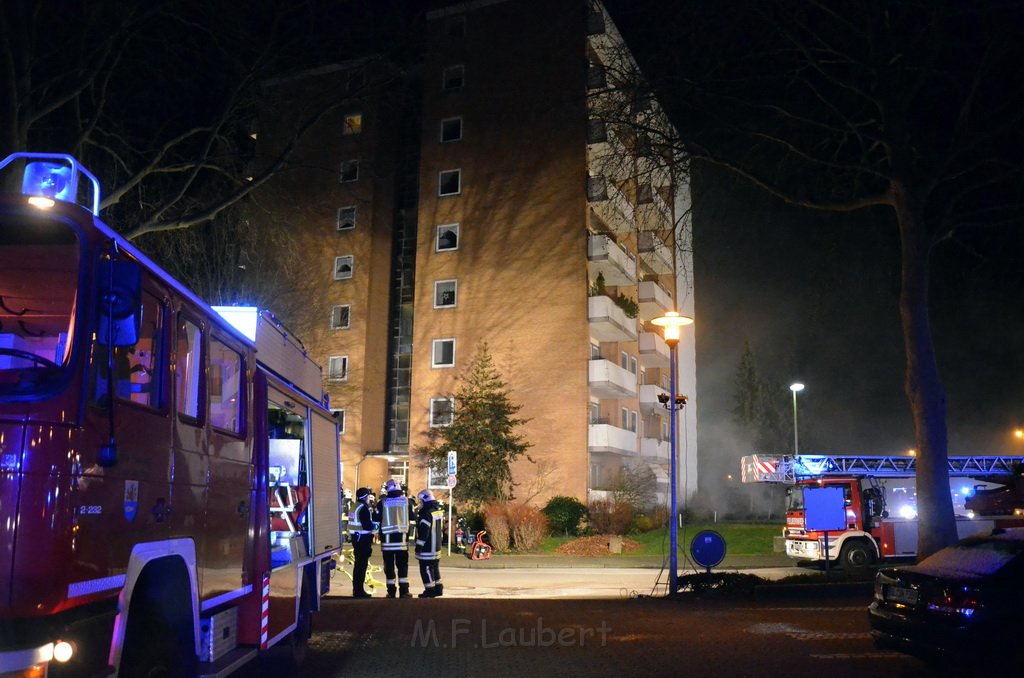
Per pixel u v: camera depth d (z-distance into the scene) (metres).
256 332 6.81
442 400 38.09
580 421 35.75
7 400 3.59
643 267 44.91
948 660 7.77
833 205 17.45
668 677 7.87
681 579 15.82
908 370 16.30
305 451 8.25
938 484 15.66
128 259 4.36
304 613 8.16
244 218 21.70
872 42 16.77
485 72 40.03
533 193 38.28
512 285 37.91
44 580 3.50
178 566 5.07
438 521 15.44
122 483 4.18
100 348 3.98
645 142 17.30
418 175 43.94
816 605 13.54
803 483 24.19
